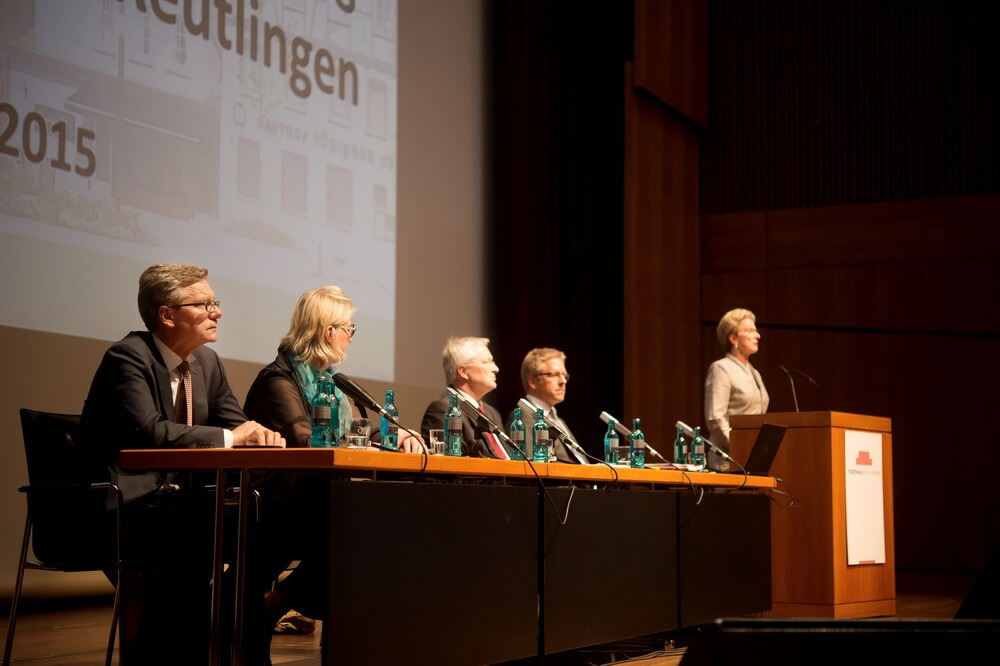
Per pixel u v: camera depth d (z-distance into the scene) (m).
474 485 2.74
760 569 4.46
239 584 2.29
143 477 2.78
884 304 8.10
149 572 2.66
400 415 6.87
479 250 7.77
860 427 4.86
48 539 2.84
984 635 1.55
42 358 4.62
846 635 1.55
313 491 2.59
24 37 4.56
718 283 8.56
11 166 4.50
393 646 2.43
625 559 3.44
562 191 8.37
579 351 8.30
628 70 7.82
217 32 5.51
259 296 5.71
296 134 5.99
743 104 8.62
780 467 4.74
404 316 6.99
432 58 7.36
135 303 5.05
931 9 8.06
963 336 7.89
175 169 5.26
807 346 8.29
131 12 5.05
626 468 3.38
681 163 8.38
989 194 7.84
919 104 8.08
